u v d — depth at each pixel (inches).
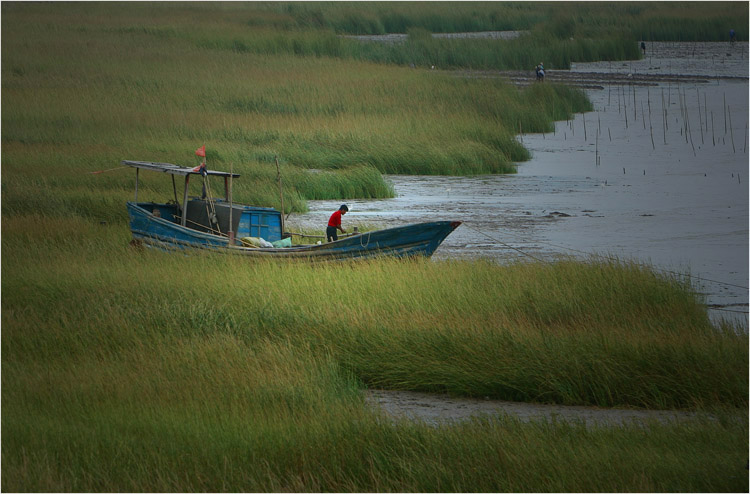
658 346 1667.1
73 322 1833.2
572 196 4168.3
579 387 1605.6
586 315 1916.8
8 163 3969.0
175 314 1891.0
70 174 3828.7
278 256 2425.0
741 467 1168.2
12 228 2751.0
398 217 3604.8
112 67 7450.8
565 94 7199.8
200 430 1280.8
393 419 1440.7
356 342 1761.8
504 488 1131.9
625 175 4778.5
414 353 1711.4
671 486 1121.4
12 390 1446.9
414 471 1173.1
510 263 2493.8
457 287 2070.6
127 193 3486.7
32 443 1215.6
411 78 7308.1
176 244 2586.1
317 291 2050.9
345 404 1446.9
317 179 4163.4
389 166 4928.6
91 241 2645.2
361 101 6299.2
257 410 1387.8
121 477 1136.2
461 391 1626.5
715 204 3922.2
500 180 4692.4
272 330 1844.2
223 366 1595.7
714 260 2844.5
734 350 1669.5
